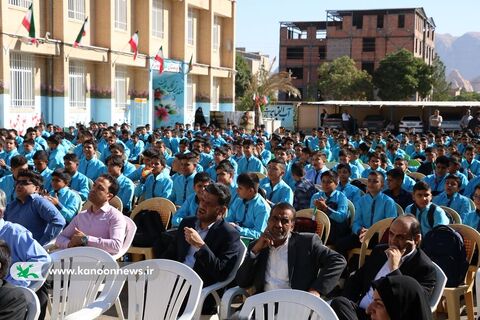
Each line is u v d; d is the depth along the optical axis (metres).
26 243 5.33
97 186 6.57
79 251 5.42
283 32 79.44
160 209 8.21
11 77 22.73
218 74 40.12
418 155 16.72
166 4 34.28
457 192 8.70
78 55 25.83
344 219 8.38
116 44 29.03
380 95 63.62
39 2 24.00
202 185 7.79
